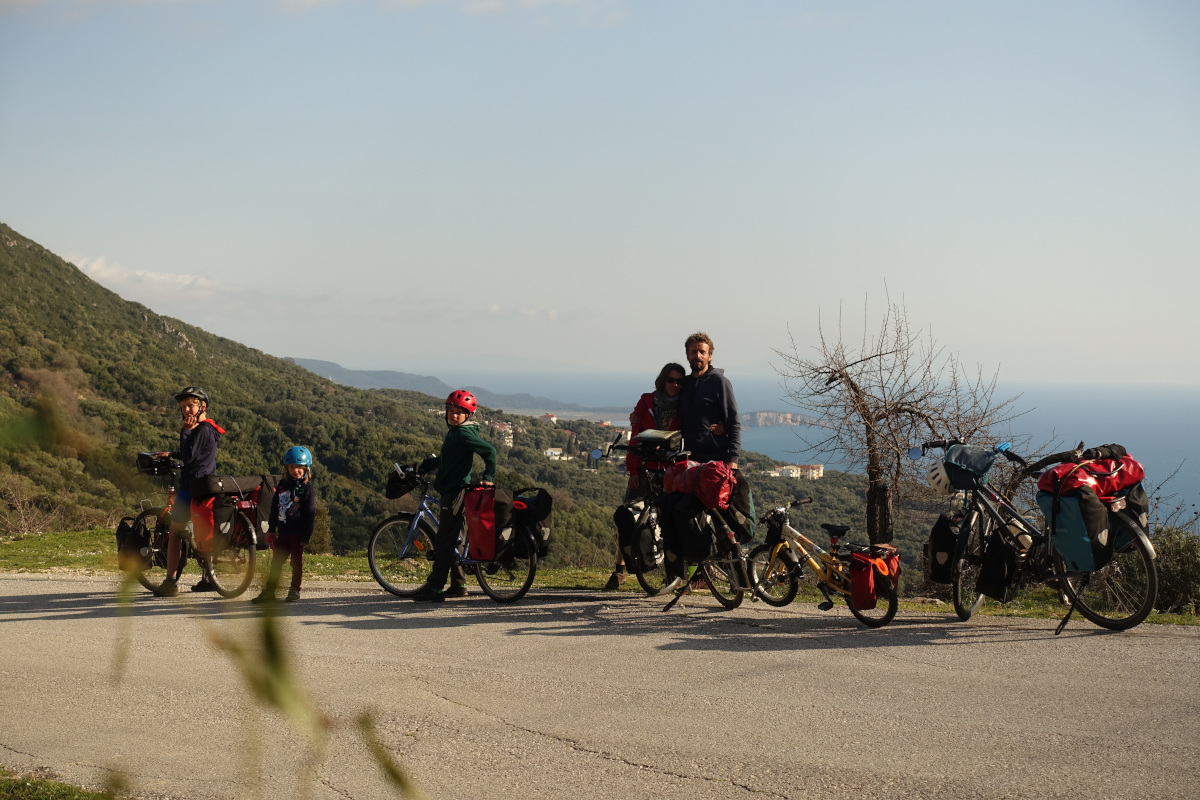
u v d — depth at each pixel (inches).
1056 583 268.8
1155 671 213.6
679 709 194.9
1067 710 188.9
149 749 174.1
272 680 19.8
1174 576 313.9
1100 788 152.0
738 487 295.0
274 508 312.2
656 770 163.2
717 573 294.5
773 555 291.7
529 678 218.1
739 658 233.1
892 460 443.2
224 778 159.5
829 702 197.5
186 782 157.9
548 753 171.3
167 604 310.3
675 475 289.0
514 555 311.7
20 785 151.2
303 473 314.3
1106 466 251.4
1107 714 185.9
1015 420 430.9
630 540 313.0
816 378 457.1
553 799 151.9
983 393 438.6
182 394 307.4
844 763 164.4
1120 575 277.9
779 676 216.8
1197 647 233.0
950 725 181.9
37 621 286.2
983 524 269.7
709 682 213.5
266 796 151.9
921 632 258.2
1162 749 167.5
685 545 287.6
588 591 334.0
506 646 249.1
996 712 188.7
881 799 149.9
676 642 251.4
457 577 323.9
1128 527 248.4
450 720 188.9
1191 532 321.7
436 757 169.5
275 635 20.0
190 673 223.3
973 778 156.9
